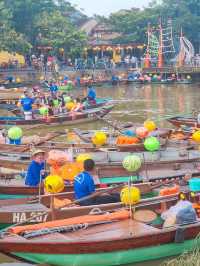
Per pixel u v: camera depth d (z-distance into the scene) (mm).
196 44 89812
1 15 71250
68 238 11750
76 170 16094
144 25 88250
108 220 12766
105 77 71875
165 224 12656
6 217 13438
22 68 70812
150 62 78188
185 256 11930
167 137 23031
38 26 77750
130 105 46219
